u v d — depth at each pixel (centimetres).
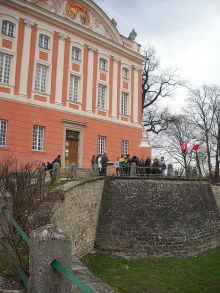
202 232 2656
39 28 2978
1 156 2659
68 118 3144
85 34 3328
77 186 1969
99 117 3419
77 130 3228
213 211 2958
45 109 2980
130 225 2352
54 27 3089
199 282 1883
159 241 2364
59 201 1585
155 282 1820
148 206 2448
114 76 3612
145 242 2333
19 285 682
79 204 2002
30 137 2861
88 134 3312
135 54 3847
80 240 2023
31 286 538
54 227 559
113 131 3550
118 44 3631
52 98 3048
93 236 2252
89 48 3369
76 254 1950
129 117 3753
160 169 2822
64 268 484
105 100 3528
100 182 2375
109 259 2173
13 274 753
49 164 2472
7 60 2798
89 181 2183
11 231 762
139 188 2481
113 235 2306
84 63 3325
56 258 526
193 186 2794
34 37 2945
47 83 3028
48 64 3033
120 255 2255
